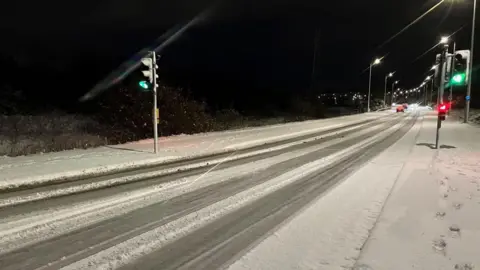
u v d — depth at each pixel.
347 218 6.25
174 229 5.91
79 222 6.23
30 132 20.09
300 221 6.16
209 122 25.28
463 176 9.20
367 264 4.45
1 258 4.86
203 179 9.56
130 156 12.97
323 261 4.64
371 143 17.41
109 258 4.86
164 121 21.55
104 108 23.09
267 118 40.31
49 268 4.57
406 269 4.31
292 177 9.73
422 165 10.87
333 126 28.97
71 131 21.03
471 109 54.56
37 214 6.66
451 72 13.91
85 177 9.72
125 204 7.28
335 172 10.29
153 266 4.64
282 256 4.82
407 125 30.08
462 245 4.93
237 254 4.94
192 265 4.66
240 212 6.75
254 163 11.95
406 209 6.53
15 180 9.16
